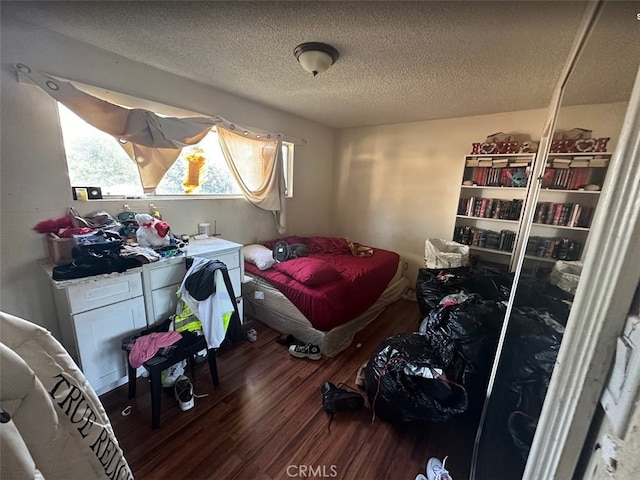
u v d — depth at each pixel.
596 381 0.40
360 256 3.05
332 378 1.90
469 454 1.39
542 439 0.49
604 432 0.38
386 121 3.42
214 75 2.13
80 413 0.59
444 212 3.28
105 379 1.62
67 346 1.77
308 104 2.80
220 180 2.72
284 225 3.30
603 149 0.87
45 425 0.52
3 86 1.48
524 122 2.68
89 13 1.37
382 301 2.96
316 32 1.47
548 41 1.42
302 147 3.54
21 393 0.47
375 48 1.61
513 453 0.99
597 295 0.40
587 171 0.96
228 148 2.60
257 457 1.33
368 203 3.89
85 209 1.85
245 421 1.52
